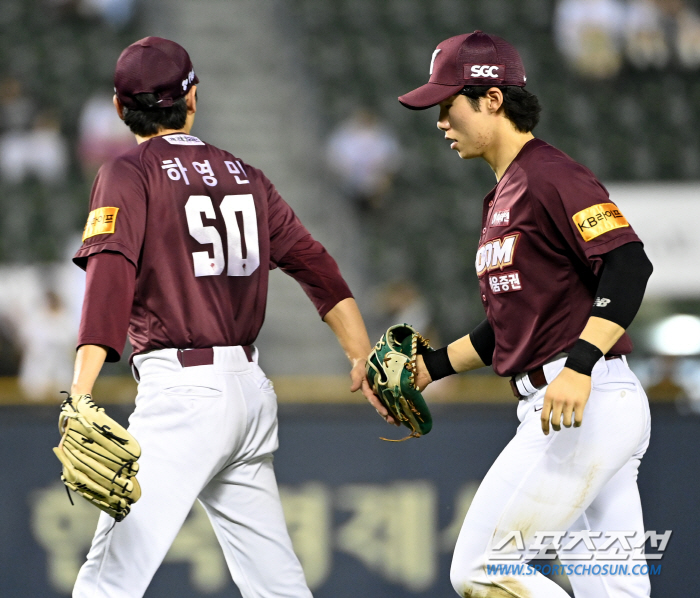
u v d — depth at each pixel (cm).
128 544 890
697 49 4666
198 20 5119
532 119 936
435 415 1582
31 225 3878
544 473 879
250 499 966
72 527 1552
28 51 4862
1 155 4025
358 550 1561
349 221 3953
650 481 1527
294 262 1047
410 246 3922
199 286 912
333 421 1573
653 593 1505
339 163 3966
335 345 3272
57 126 4144
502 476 895
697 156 4494
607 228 839
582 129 4550
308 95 4703
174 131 970
